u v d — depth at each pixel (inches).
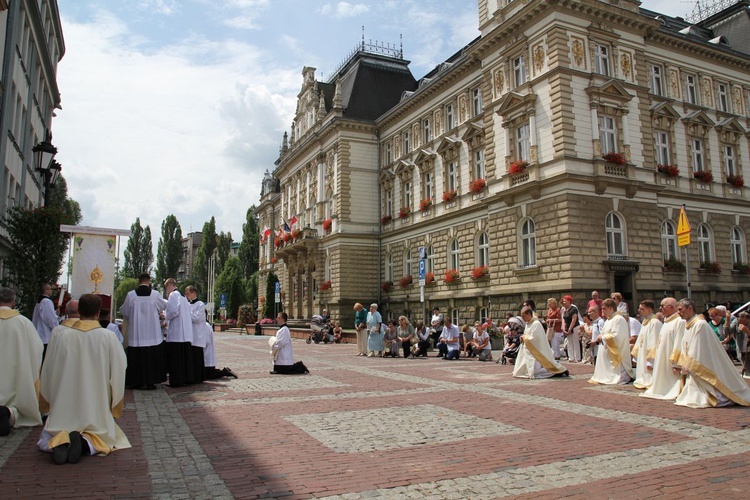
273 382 597.0
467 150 1424.7
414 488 243.0
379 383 588.1
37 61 1164.5
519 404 454.0
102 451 294.8
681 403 444.5
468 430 356.8
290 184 2358.5
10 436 335.3
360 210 1839.3
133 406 445.1
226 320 2869.1
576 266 1047.0
